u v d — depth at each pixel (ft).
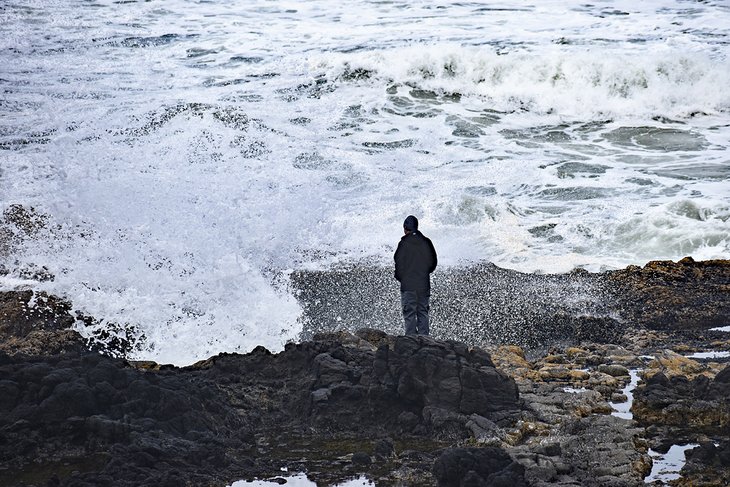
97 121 238.68
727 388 97.66
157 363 117.29
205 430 88.17
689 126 250.78
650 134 243.40
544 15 349.82
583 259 166.20
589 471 79.10
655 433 90.12
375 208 188.75
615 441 86.38
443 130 244.83
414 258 124.47
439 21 344.08
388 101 268.21
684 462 81.92
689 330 135.03
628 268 160.04
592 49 303.27
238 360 107.86
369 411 93.91
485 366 98.94
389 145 230.48
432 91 277.23
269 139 228.63
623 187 200.54
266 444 88.79
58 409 85.66
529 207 190.90
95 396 87.66
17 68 292.20
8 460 81.61
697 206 181.88
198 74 289.53
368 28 337.72
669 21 337.52
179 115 244.01
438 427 90.02
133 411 87.30
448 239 175.32
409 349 96.48
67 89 271.28
